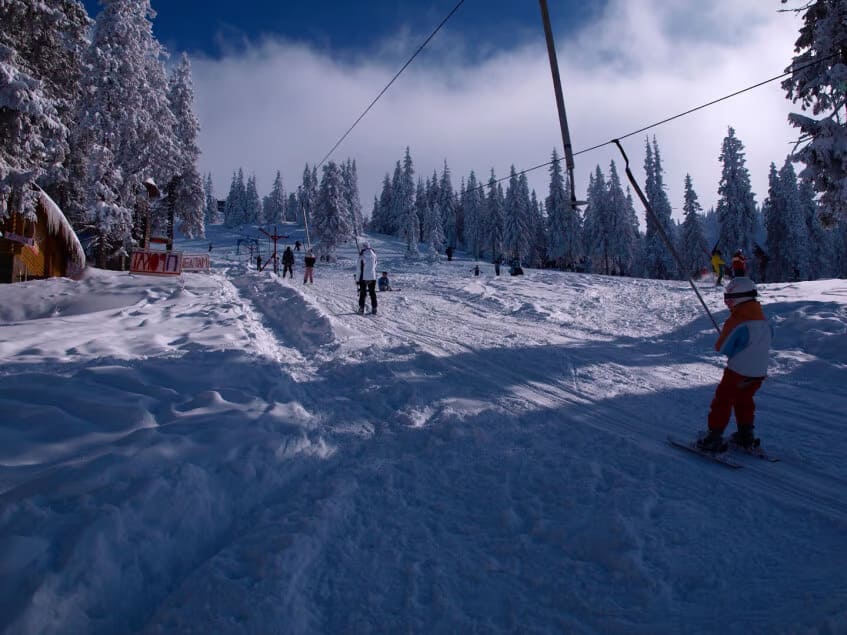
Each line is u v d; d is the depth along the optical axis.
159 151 26.25
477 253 76.19
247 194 111.44
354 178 91.94
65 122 21.11
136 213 28.81
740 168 42.41
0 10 15.60
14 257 16.84
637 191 6.17
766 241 50.09
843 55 14.03
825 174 14.89
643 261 55.12
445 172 95.12
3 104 12.99
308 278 23.03
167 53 27.83
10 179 14.05
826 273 48.41
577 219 60.50
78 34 20.12
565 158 6.81
